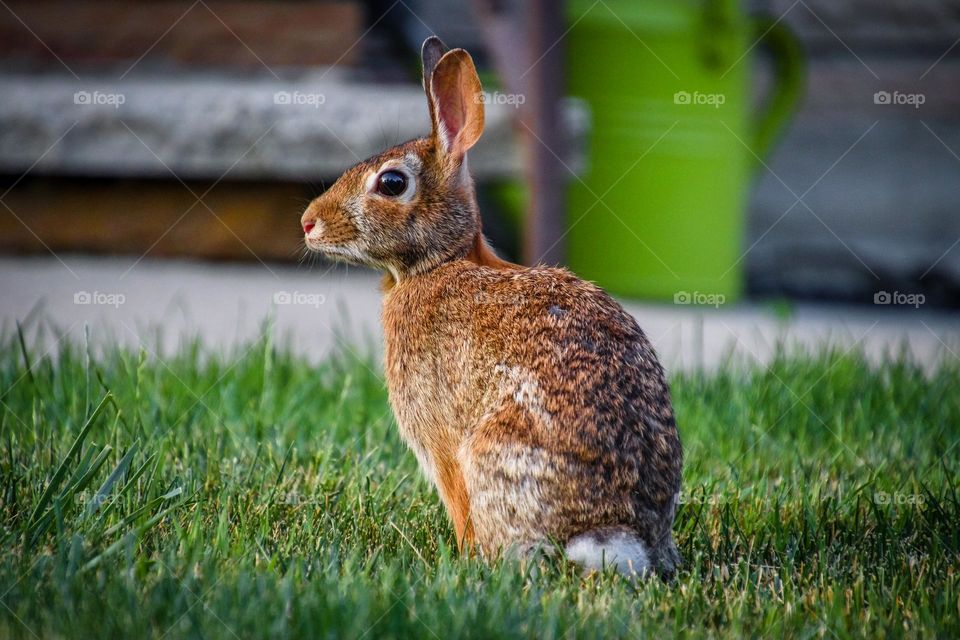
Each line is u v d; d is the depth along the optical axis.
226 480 7.40
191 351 10.48
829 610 5.92
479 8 13.37
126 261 15.49
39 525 6.16
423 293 6.84
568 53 14.27
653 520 6.32
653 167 14.52
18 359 10.23
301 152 14.90
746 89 14.60
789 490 7.60
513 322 6.51
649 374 6.49
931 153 19.00
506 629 5.32
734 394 10.15
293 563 6.07
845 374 10.79
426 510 7.38
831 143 19.08
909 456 8.83
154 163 15.15
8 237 15.53
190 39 16.00
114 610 5.24
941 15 18.94
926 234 18.55
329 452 7.91
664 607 5.84
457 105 7.13
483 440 6.32
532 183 13.06
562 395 6.23
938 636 5.61
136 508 6.61
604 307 6.63
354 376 10.37
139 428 7.84
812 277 17.17
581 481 6.16
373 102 14.89
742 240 15.02
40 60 16.12
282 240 15.38
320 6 15.82
